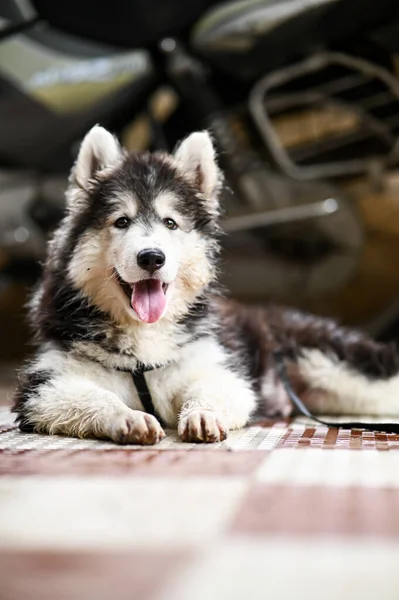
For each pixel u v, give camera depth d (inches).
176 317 47.1
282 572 20.1
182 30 68.1
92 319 46.0
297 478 30.0
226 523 24.6
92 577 19.9
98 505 26.6
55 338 46.5
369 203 127.5
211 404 43.1
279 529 24.0
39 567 20.7
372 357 55.7
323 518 25.0
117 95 78.1
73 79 77.6
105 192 47.5
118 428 38.6
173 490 28.3
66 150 82.8
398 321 86.7
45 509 26.3
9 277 110.1
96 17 65.8
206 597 18.4
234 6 68.9
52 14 65.7
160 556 21.6
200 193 50.1
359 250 97.4
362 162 85.6
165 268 44.7
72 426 41.1
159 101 96.6
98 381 45.2
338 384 55.5
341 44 68.4
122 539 23.2
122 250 45.1
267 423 48.6
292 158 85.7
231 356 48.9
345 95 75.5
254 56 70.9
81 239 46.9
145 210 46.9
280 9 67.1
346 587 19.1
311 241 97.0
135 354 45.5
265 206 83.0
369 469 31.7
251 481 29.6
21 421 43.2
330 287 103.7
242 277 112.0
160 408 46.1
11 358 130.7
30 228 94.9
